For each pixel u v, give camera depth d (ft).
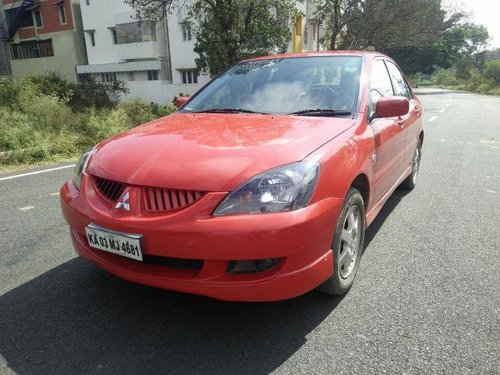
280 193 7.31
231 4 44.75
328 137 8.88
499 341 7.92
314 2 73.56
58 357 7.48
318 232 7.63
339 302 9.25
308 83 11.55
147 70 98.94
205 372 7.11
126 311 8.91
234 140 8.52
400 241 12.69
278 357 7.50
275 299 7.49
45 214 15.20
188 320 8.59
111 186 8.09
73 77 115.55
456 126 44.57
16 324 8.46
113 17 102.22
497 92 147.54
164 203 7.43
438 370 7.16
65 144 28.32
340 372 7.12
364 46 77.10
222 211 7.15
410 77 207.10
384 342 7.90
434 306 9.11
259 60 13.37
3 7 125.49
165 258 7.83
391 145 12.26
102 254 8.46
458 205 16.22
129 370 7.16
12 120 29.96
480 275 10.52
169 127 9.87
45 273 10.61
